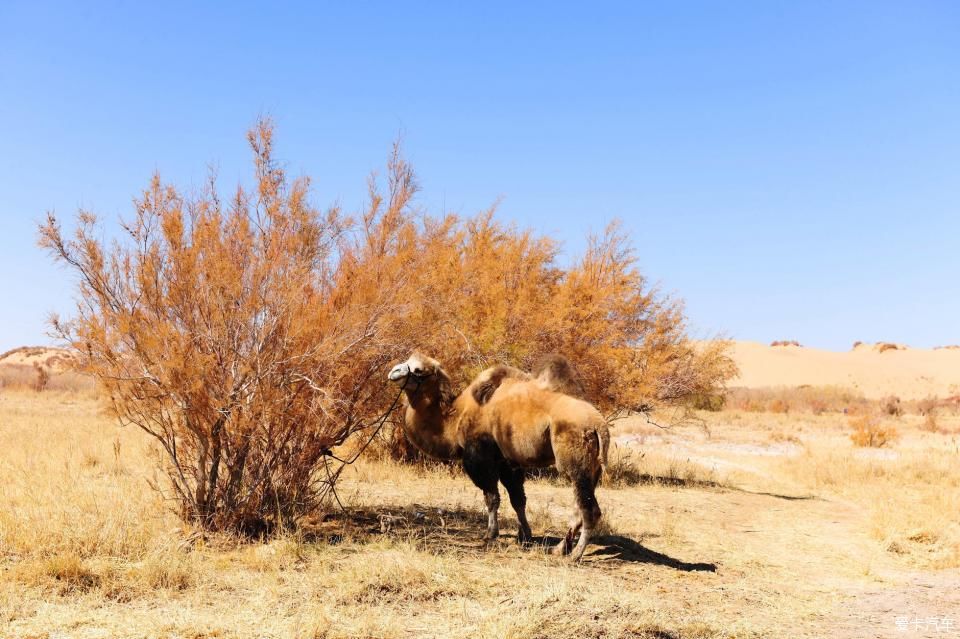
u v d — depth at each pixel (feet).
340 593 21.44
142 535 24.72
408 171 31.76
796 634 22.02
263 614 19.62
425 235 36.91
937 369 349.82
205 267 26.37
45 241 25.30
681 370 55.57
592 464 26.61
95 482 34.47
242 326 26.35
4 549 22.81
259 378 26.04
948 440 101.86
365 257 30.50
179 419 27.09
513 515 35.58
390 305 28.53
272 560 24.00
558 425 26.76
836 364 341.82
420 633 19.29
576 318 51.98
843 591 27.20
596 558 28.45
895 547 34.24
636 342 54.90
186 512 27.25
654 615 21.52
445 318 35.83
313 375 27.45
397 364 29.58
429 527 31.42
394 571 23.12
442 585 22.80
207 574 22.43
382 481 42.63
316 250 29.12
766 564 30.50
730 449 85.87
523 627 19.53
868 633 22.56
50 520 25.04
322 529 29.25
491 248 52.34
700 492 49.24
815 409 165.99
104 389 26.35
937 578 29.53
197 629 18.25
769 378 320.70
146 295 25.88
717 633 21.31
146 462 39.93
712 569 28.76
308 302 27.96
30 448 43.70
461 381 43.78
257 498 27.55
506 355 45.85
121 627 18.08
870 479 58.90
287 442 28.71
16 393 105.40
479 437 28.78
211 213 27.73
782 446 90.38
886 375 330.54
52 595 19.79
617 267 55.47
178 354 25.22
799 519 41.50
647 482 51.85
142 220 26.81
